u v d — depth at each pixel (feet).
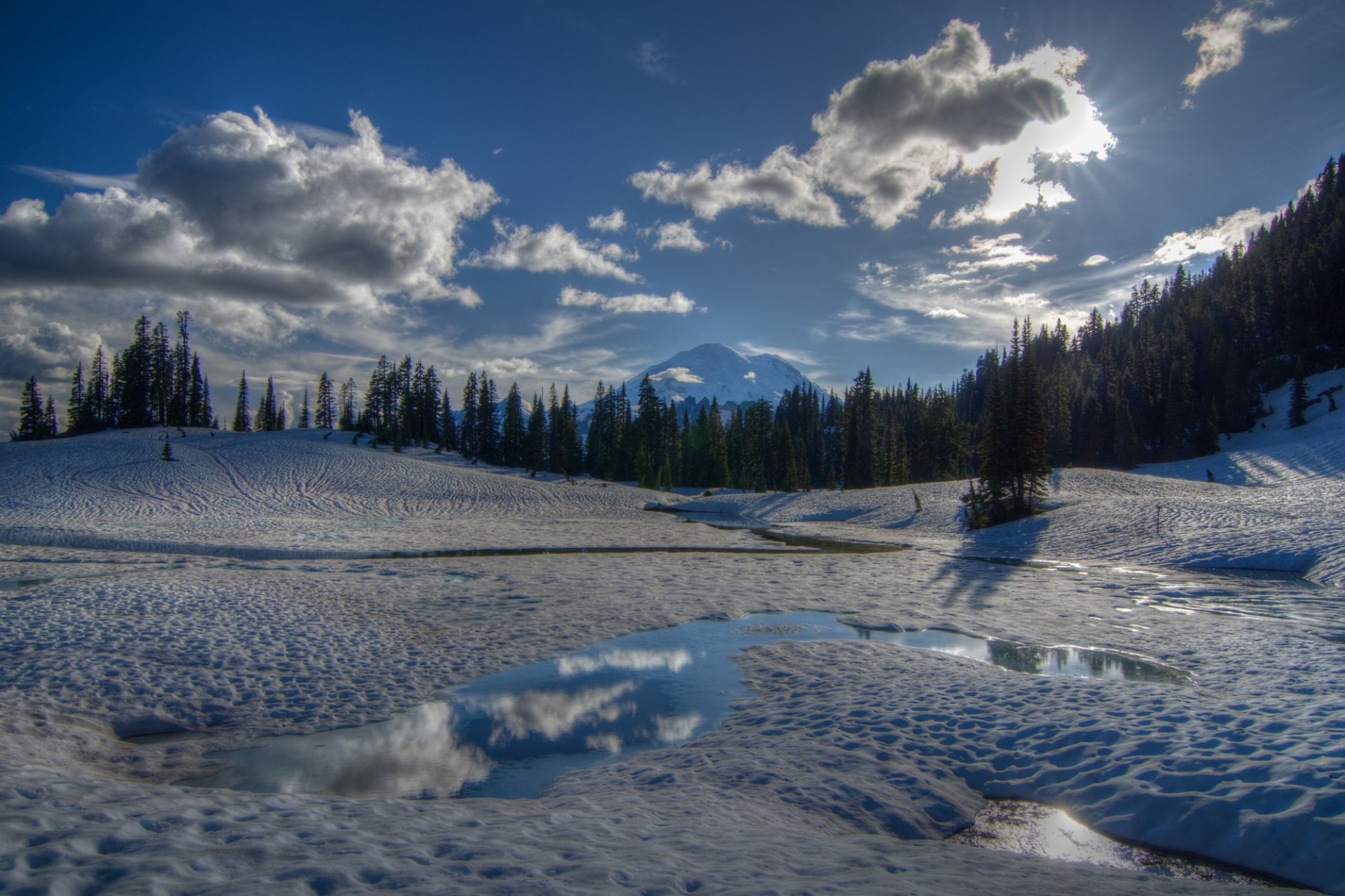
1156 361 297.33
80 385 281.95
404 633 41.06
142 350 282.15
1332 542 70.90
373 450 240.53
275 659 34.27
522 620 45.83
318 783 21.65
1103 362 368.68
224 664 32.83
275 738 25.38
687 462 284.41
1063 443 264.93
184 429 260.62
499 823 16.43
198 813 15.58
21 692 27.04
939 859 15.92
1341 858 15.47
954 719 25.89
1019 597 56.54
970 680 30.55
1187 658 36.17
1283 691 28.53
